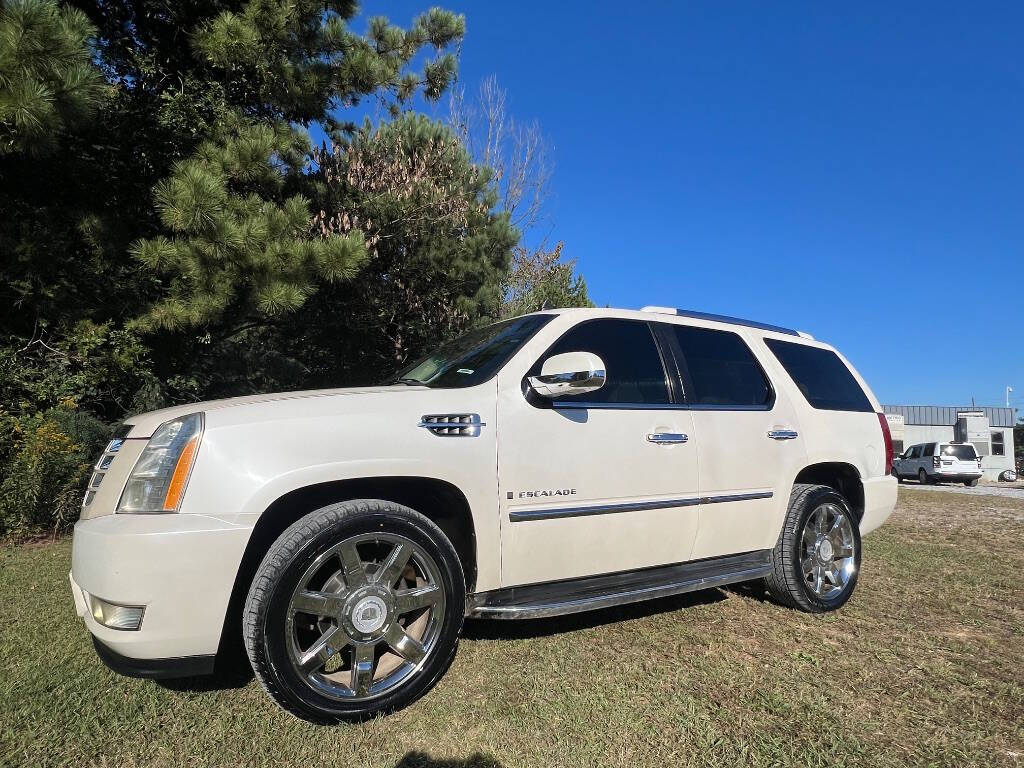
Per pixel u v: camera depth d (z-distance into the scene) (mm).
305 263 7523
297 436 2600
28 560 5215
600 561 3244
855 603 4316
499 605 2990
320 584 2744
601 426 3293
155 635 2316
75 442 6551
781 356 4402
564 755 2381
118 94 8758
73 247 7996
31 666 3066
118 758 2326
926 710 2777
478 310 12977
